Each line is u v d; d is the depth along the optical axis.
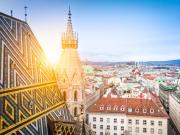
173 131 178.75
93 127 149.12
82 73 95.19
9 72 59.09
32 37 81.06
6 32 65.56
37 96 67.94
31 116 60.19
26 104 60.47
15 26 72.00
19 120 54.91
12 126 51.75
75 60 93.62
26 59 70.56
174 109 187.38
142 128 145.38
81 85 93.50
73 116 89.50
